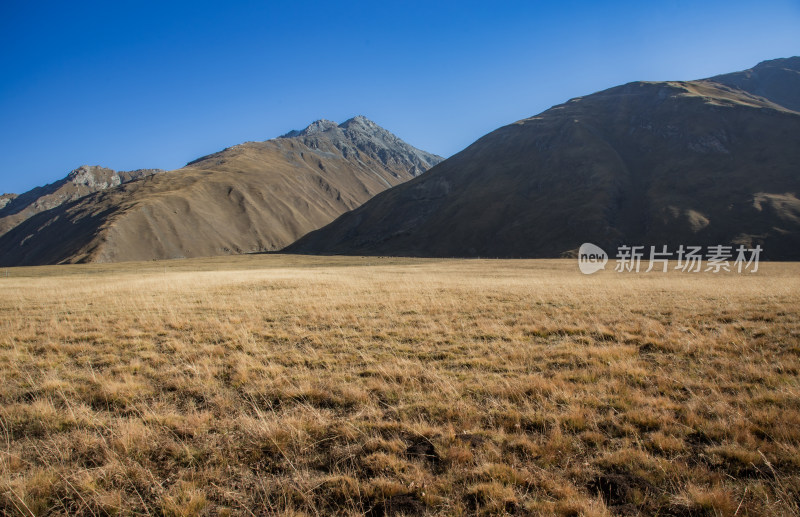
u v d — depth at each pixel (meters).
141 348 10.76
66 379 8.45
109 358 9.81
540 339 11.29
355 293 21.48
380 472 5.02
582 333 11.89
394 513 4.25
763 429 5.70
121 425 6.14
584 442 5.63
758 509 4.20
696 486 4.52
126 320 14.42
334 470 5.10
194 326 13.26
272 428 5.97
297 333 12.23
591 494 4.54
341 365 9.16
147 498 4.66
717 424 5.87
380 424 6.20
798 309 14.02
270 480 4.96
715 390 7.12
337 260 104.19
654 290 22.00
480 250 137.00
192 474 5.05
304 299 19.23
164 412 6.79
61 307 17.48
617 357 9.34
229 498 4.62
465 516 4.22
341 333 12.15
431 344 10.87
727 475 4.79
